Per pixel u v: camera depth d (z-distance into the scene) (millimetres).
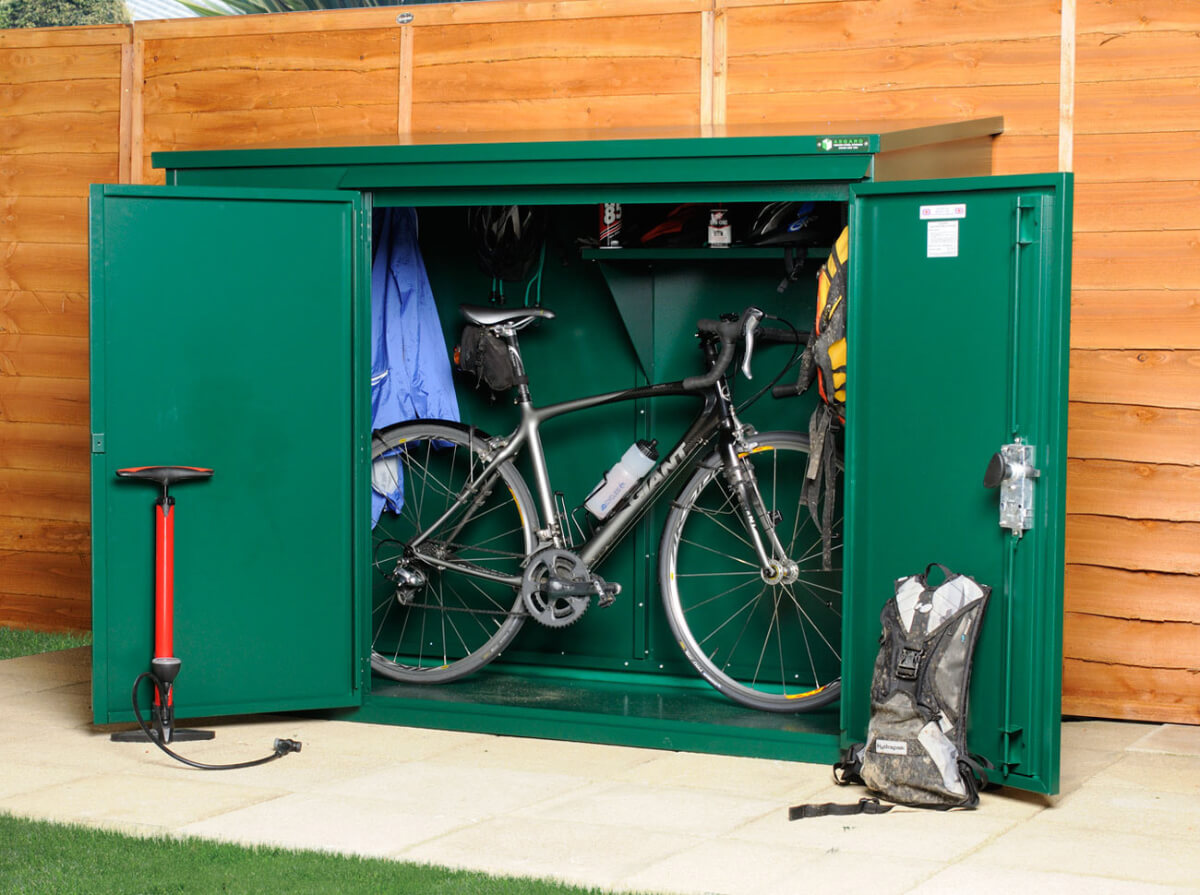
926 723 3383
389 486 4578
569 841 3107
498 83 4898
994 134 4383
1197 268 4203
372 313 4570
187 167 4227
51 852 2975
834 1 4535
